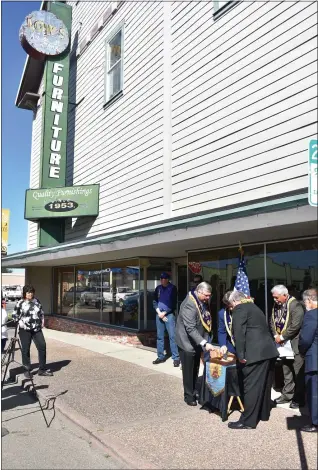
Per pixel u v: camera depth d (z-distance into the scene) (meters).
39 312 8.35
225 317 6.06
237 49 8.15
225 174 8.23
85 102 14.38
